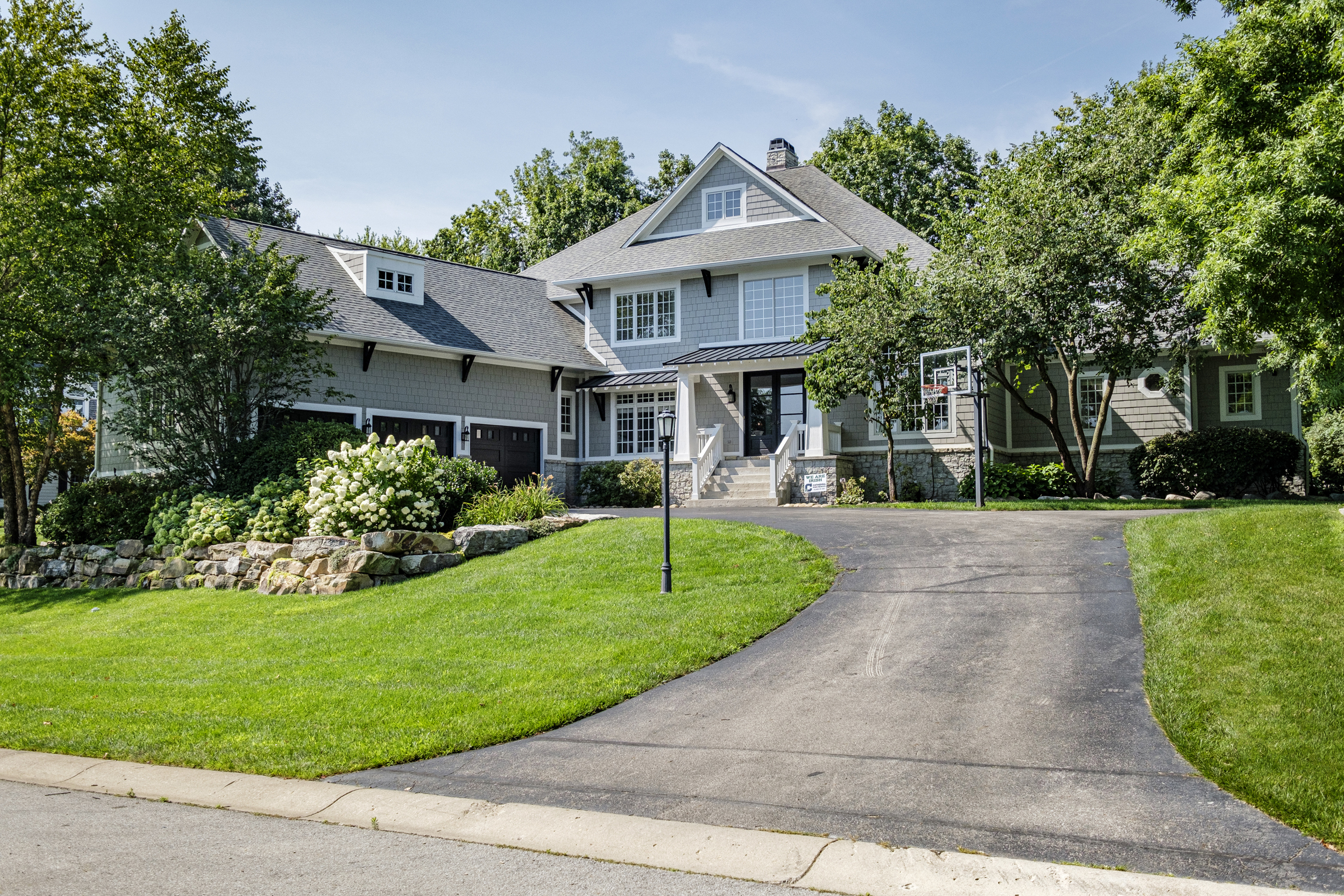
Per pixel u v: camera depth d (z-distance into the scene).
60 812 5.88
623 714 7.57
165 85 21.95
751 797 5.73
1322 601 8.20
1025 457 25.97
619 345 28.75
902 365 21.91
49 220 18.28
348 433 18.41
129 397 18.30
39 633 13.47
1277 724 6.14
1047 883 4.42
